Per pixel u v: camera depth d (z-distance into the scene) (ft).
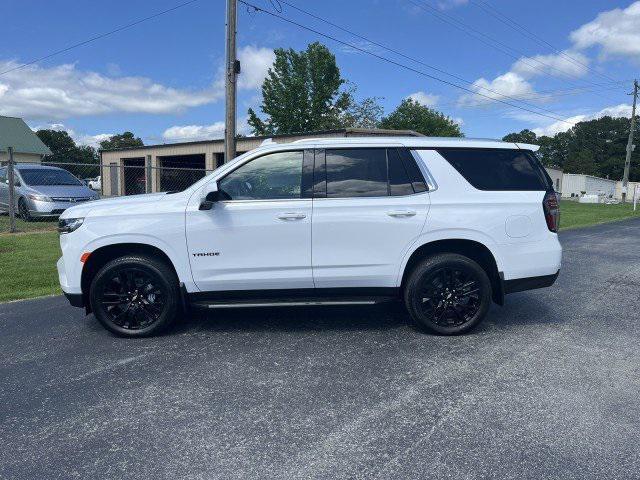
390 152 15.66
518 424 10.22
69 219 15.31
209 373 12.93
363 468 8.75
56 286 23.34
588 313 18.74
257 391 11.85
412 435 9.82
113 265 15.28
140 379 12.60
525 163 16.11
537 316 18.28
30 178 46.39
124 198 16.38
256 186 15.42
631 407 10.93
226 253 15.15
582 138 380.37
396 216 15.17
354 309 18.97
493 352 14.38
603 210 99.81
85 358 14.10
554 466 8.77
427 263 15.42
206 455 9.22
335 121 167.53
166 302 15.55
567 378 12.51
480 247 15.78
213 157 96.99
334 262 15.25
